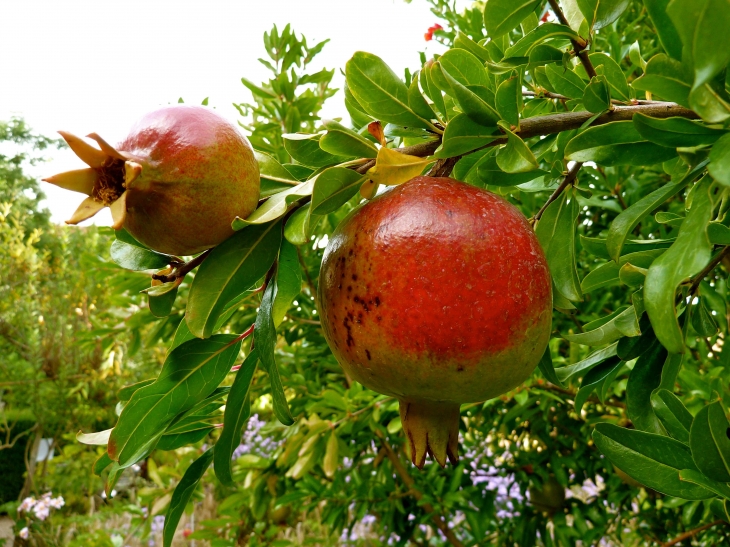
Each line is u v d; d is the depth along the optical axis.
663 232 2.55
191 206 0.82
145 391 0.96
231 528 3.69
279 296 0.98
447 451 0.94
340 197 0.89
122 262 1.03
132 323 3.39
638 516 3.30
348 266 0.83
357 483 3.40
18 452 10.31
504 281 0.79
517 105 0.95
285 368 3.27
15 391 8.92
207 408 1.17
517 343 0.80
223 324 1.20
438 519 3.42
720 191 0.78
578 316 2.97
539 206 2.96
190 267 0.95
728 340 1.92
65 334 8.95
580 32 1.33
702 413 0.88
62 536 7.43
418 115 0.99
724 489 0.94
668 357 1.11
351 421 2.75
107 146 0.77
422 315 0.77
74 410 8.56
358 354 0.83
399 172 0.89
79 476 8.31
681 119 0.77
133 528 4.18
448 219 0.80
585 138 0.92
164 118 0.82
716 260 1.07
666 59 0.73
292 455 2.73
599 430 1.05
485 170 1.07
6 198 17.34
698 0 0.55
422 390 0.83
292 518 4.11
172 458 6.28
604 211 3.25
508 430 3.34
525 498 3.45
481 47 1.33
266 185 1.03
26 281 10.18
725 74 0.71
